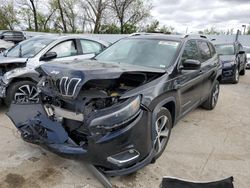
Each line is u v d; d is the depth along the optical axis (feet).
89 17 127.24
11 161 11.25
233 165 11.78
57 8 126.62
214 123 17.16
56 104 10.42
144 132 9.62
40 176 10.23
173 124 12.76
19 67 17.81
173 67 12.37
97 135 8.91
